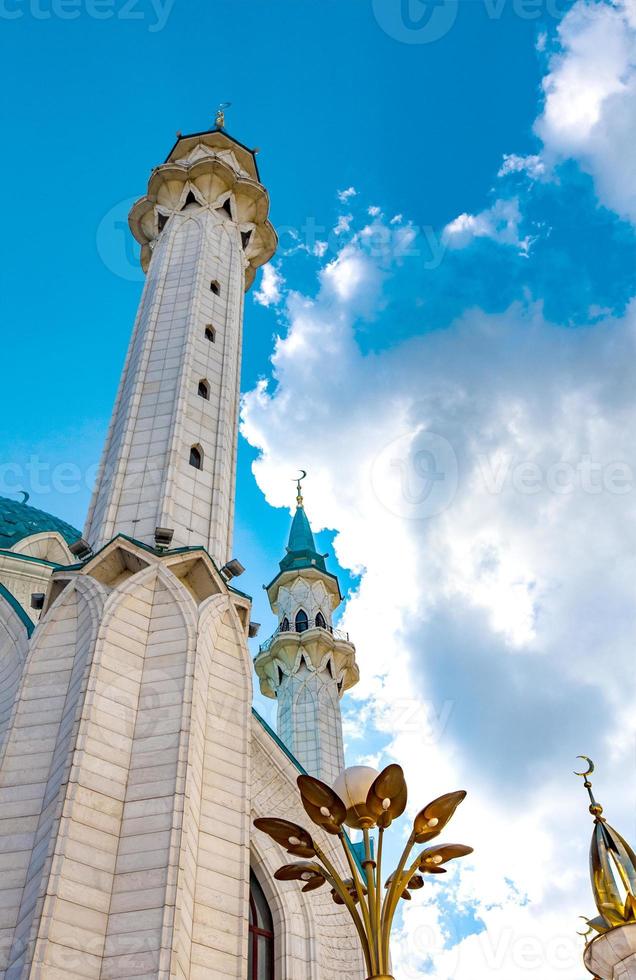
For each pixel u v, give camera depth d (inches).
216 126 1951.3
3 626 1086.4
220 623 1004.6
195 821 813.2
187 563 1023.0
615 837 995.9
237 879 810.8
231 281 1574.8
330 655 2132.1
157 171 1750.7
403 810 667.4
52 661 909.2
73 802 750.5
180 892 721.0
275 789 1149.1
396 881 636.1
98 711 828.0
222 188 1756.9
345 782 681.6
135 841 754.8
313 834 1141.1
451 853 663.1
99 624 902.4
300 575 2329.0
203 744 885.8
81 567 988.6
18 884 737.0
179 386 1272.1
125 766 810.2
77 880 708.7
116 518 1096.8
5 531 1697.8
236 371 1416.1
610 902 954.1
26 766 818.8
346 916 1118.4
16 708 867.4
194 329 1390.3
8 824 777.6
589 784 1048.8
